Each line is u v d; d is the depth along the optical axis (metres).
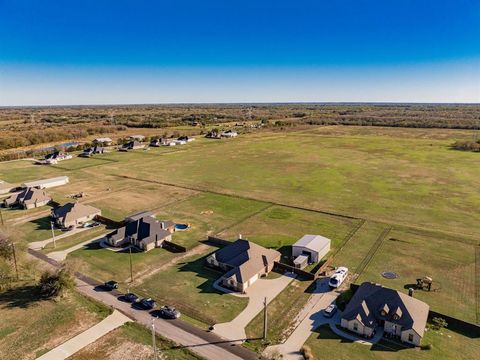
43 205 87.25
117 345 38.66
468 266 56.59
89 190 100.06
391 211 81.44
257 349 38.09
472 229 70.94
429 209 82.56
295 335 40.59
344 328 41.66
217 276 54.19
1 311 44.88
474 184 102.62
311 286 51.22
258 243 65.31
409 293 46.81
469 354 37.38
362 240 66.19
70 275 49.75
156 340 39.41
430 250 62.00
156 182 108.06
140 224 66.19
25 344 38.91
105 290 50.03
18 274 53.59
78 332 40.91
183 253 61.66
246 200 90.25
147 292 49.72
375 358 36.78
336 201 88.94
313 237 62.75
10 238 60.28
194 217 78.56
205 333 40.78
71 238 67.62
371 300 42.81
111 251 62.34
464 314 44.50
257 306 46.41
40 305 46.22
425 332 40.66
